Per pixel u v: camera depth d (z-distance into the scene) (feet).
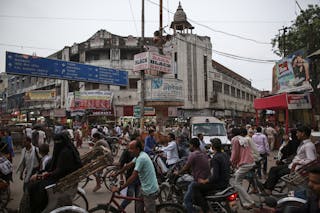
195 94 117.29
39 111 149.38
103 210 17.51
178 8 120.98
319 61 48.57
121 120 115.75
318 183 10.52
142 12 52.60
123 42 123.13
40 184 15.58
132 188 20.03
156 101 64.08
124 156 22.74
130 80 121.70
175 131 53.93
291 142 25.27
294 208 11.84
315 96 49.39
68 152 15.83
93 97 110.42
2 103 197.06
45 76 61.57
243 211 21.61
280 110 70.79
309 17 60.64
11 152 32.63
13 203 24.56
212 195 16.89
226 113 137.49
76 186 15.65
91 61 122.93
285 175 19.94
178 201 20.20
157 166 25.21
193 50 118.62
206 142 43.45
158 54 55.83
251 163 23.31
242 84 171.42
